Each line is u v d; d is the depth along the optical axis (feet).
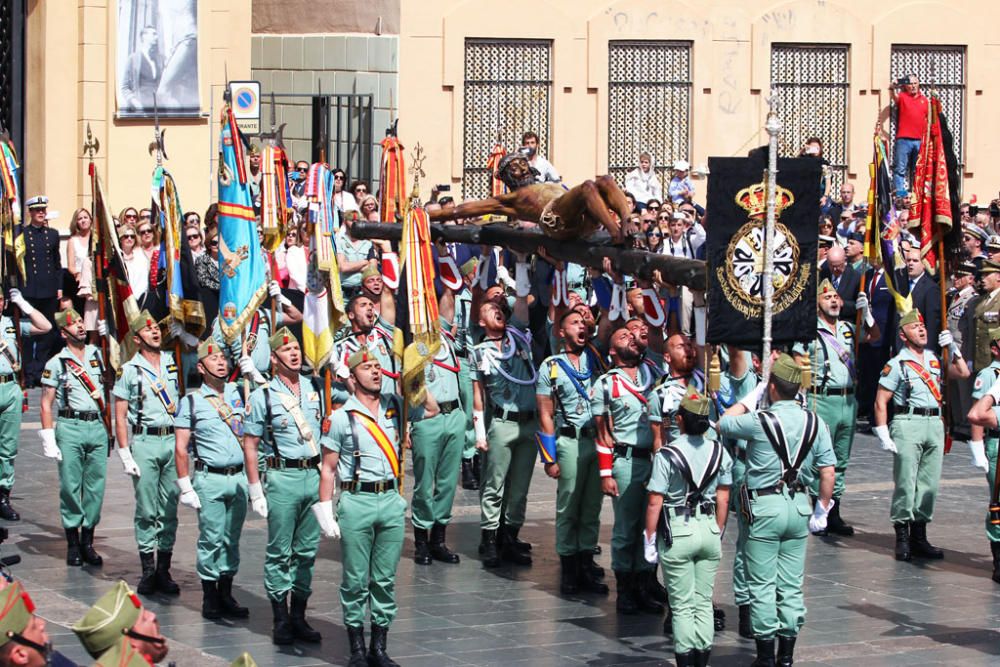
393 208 82.74
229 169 65.26
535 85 124.47
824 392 72.59
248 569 65.46
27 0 112.88
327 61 121.49
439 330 60.44
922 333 69.51
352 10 120.88
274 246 73.10
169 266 65.05
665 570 51.88
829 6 129.18
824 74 130.11
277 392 56.08
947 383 70.54
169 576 61.87
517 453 67.05
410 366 57.62
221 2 116.57
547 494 80.18
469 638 56.70
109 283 67.36
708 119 127.75
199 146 116.16
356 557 52.60
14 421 72.28
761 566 52.60
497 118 123.85
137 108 114.01
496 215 67.97
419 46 121.29
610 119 126.31
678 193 111.96
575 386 62.59
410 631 57.47
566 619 59.47
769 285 52.85
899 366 69.15
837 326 73.56
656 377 60.54
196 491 58.23
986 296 81.35
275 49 122.72
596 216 58.34
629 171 126.82
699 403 51.67
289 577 55.98
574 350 63.05
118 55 113.29
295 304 92.12
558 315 66.23
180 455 57.98
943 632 58.18
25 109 113.91
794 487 52.60
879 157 76.89
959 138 133.08
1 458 72.38
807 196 53.11
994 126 133.69
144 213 100.83
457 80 122.01
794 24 128.67
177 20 114.52
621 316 62.80
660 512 51.93
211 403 58.18
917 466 69.00
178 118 115.34
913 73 131.85
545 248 62.18
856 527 74.79
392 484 52.95
